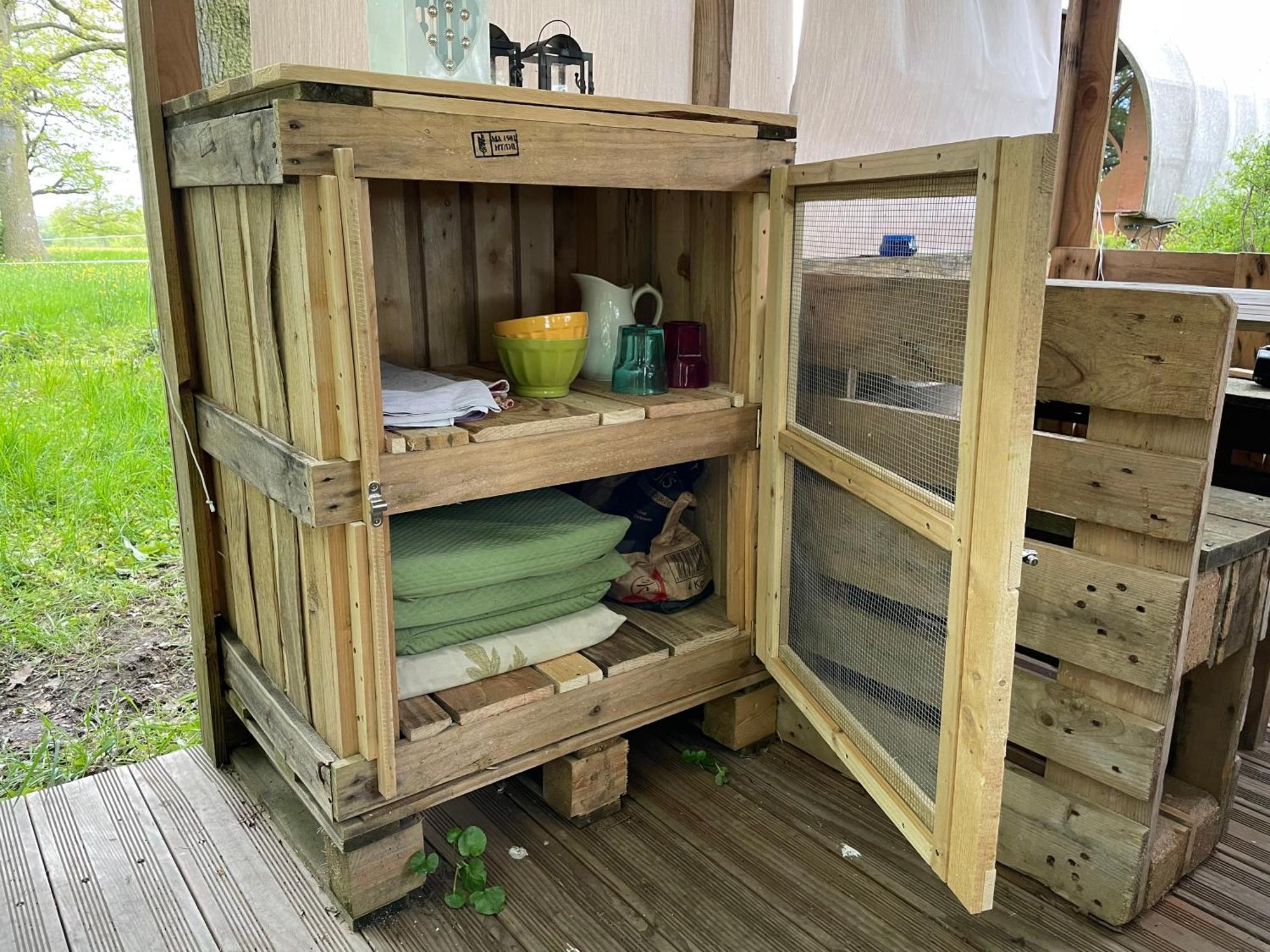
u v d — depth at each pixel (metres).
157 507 2.78
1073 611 1.50
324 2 1.73
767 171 1.70
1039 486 1.53
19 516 2.59
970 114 2.71
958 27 2.60
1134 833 1.47
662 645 1.82
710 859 1.66
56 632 2.36
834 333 1.58
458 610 1.68
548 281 2.14
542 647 1.73
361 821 1.46
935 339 1.30
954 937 1.49
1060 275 3.46
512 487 1.52
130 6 1.59
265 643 1.69
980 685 1.20
